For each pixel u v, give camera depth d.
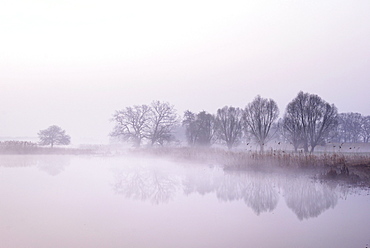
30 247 7.99
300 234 9.28
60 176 22.14
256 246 8.30
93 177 21.83
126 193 15.88
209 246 8.26
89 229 9.62
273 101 43.94
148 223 10.39
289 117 43.25
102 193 15.77
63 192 15.89
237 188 17.45
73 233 9.22
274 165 23.94
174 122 55.47
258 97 44.81
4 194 15.19
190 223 10.43
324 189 16.66
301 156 24.39
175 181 20.12
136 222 10.48
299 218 11.13
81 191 16.28
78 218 10.90
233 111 50.12
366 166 21.05
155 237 8.95
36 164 31.30
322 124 40.62
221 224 10.35
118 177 21.98
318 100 41.31
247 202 13.76
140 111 54.84
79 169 27.12
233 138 49.53
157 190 16.83
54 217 10.99
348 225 10.22
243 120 47.69
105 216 11.20
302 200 14.12
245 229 9.80
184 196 15.18
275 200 14.20
